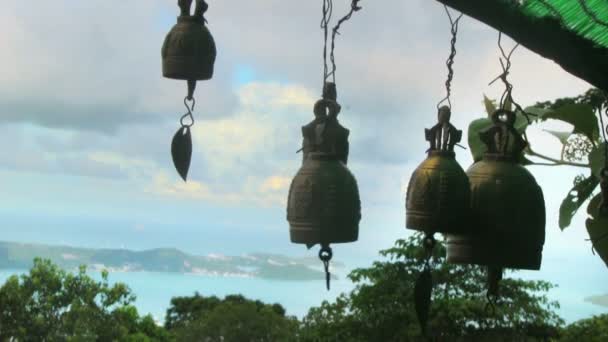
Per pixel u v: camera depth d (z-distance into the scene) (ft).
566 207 16.85
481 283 81.51
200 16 15.38
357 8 13.76
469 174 14.78
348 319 88.12
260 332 146.10
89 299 135.64
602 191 15.34
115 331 135.95
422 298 14.10
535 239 14.58
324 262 14.62
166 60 15.24
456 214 14.34
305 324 92.53
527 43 12.92
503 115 14.78
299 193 14.55
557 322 80.53
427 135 14.69
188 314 179.63
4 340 131.34
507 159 14.74
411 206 14.48
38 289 135.13
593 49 12.78
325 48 14.14
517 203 14.46
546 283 81.56
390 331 84.33
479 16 12.78
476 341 79.36
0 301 132.87
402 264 86.17
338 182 14.51
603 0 12.41
